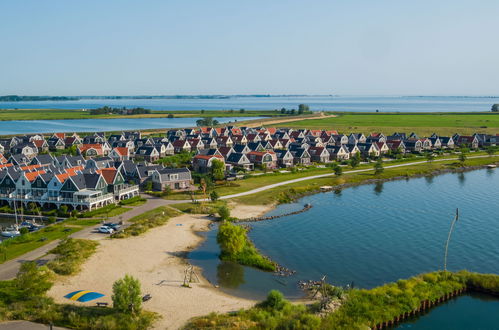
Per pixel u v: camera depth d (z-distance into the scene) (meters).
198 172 150.75
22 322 50.88
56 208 102.56
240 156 156.25
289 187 126.12
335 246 80.69
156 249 77.81
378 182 139.75
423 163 171.88
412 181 141.00
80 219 93.94
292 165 167.12
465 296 61.47
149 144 197.62
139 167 126.88
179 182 125.25
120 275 66.06
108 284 62.62
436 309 58.31
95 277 64.88
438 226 92.06
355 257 75.19
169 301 57.88
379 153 194.62
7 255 71.94
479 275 63.59
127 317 50.97
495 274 65.75
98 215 96.94
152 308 55.62
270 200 112.25
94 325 49.44
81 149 184.88
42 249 75.00
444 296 60.03
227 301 58.38
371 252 77.50
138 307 52.62
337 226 92.81
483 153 197.75
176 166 153.50
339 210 105.81
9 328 49.34
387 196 119.69
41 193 104.56
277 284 64.62
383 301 56.78
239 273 68.56
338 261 73.44
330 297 57.38
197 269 69.69
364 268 70.44
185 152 182.75
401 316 55.59
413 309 56.25
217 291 61.84
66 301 56.31
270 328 49.91
